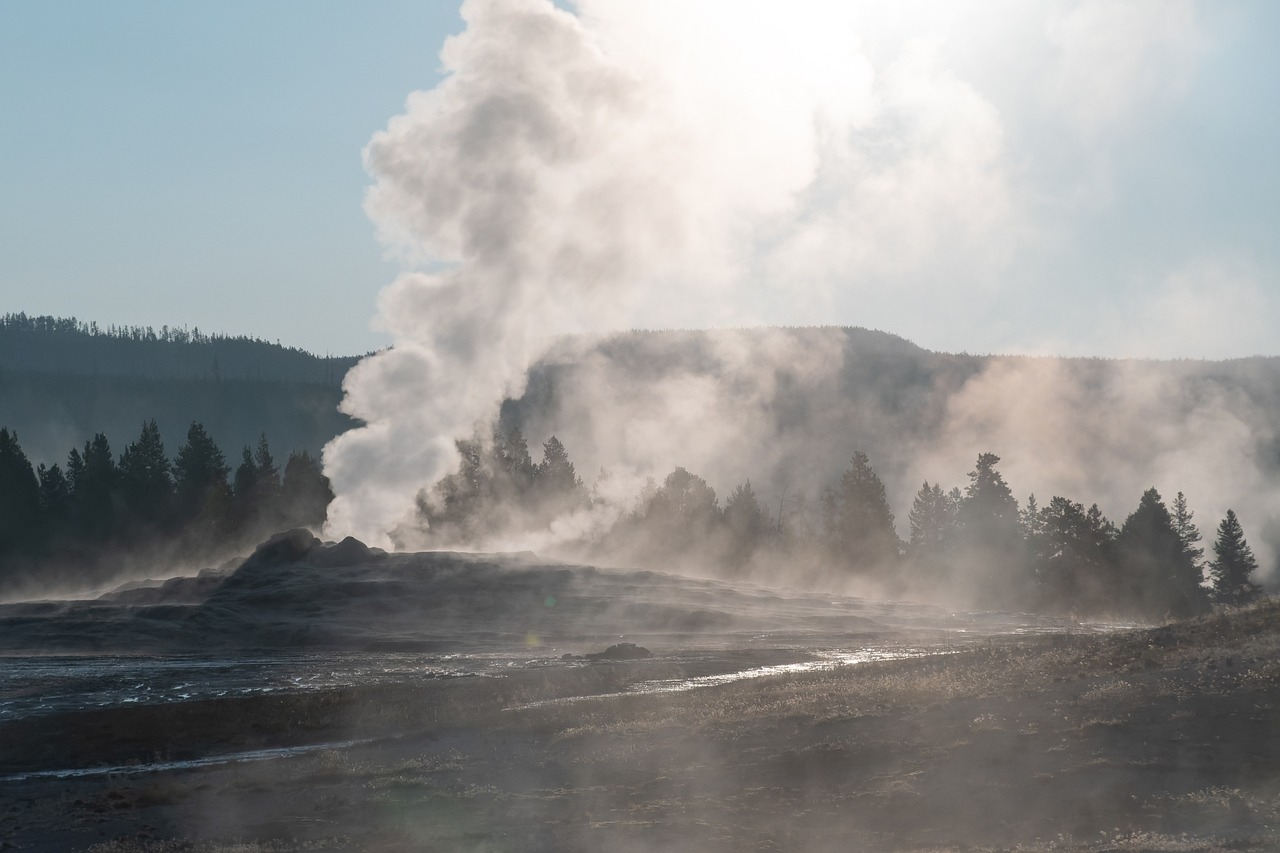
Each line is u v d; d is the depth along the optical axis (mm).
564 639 63750
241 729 36125
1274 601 34375
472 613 70000
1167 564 110688
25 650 62250
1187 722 21359
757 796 20656
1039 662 31766
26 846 21906
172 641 64188
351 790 24750
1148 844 15258
